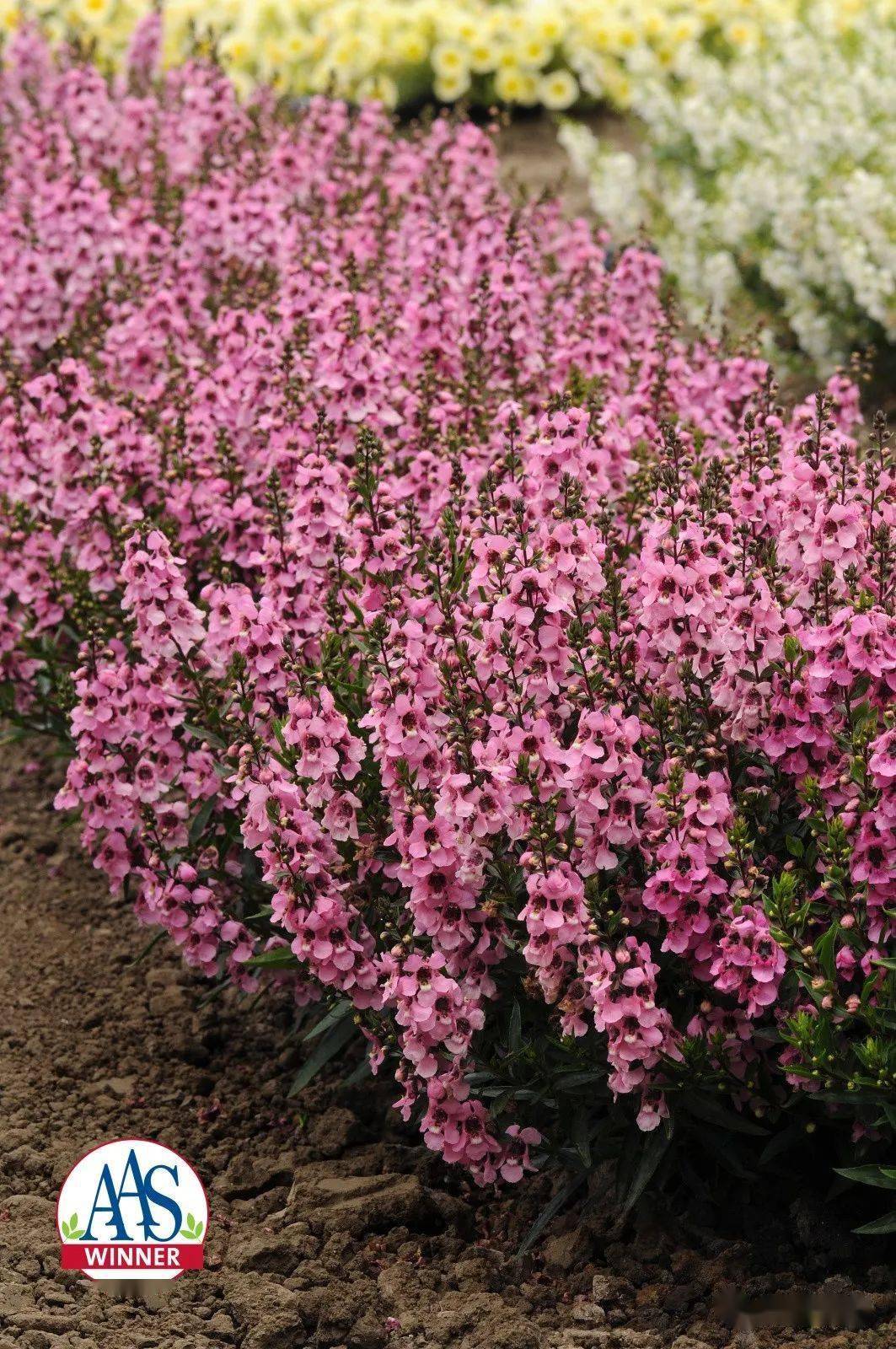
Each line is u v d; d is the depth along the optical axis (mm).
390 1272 1077
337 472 1162
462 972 1065
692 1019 1037
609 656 1062
